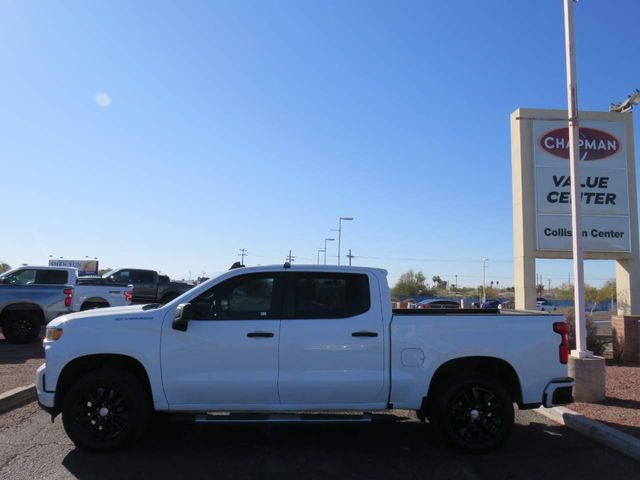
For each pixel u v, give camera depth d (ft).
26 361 39.27
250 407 20.38
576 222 30.55
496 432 20.44
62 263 179.52
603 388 28.22
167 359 20.20
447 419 20.48
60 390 20.49
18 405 26.81
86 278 72.54
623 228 46.14
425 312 23.08
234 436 22.61
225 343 20.31
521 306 45.11
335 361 20.45
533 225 45.14
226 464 19.16
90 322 20.48
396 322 20.88
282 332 20.47
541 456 20.30
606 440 21.70
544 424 24.98
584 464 19.44
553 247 45.01
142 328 20.36
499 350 20.92
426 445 21.62
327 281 21.34
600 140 46.37
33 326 51.19
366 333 20.58
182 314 19.62
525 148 45.55
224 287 21.11
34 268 56.59
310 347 20.42
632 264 46.26
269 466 19.04
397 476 18.20
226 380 20.16
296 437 22.62
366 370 20.53
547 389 21.04
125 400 20.01
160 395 20.16
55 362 20.11
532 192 45.37
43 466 18.58
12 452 19.95
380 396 20.59
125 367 20.95
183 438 22.22
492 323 21.16
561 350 21.39
